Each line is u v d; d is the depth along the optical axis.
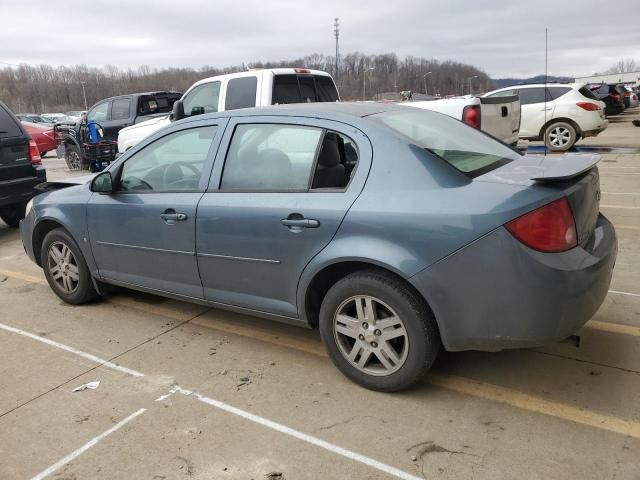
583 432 2.65
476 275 2.64
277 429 2.78
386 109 3.52
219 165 3.53
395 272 2.79
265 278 3.33
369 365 3.09
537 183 2.69
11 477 2.51
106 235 4.13
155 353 3.68
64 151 14.80
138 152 3.97
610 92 23.50
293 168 3.24
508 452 2.53
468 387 3.09
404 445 2.61
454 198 2.72
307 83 8.30
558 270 2.56
